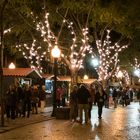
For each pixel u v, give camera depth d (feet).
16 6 113.70
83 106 94.73
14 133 72.49
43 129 79.61
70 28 145.59
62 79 172.35
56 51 105.81
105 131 77.46
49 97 163.94
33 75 128.06
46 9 125.29
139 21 77.41
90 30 173.78
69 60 145.59
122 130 79.30
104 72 184.34
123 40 197.57
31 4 119.96
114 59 200.54
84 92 94.79
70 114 99.50
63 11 133.49
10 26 125.18
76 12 134.72
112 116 118.62
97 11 100.68
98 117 109.70
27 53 156.97
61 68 195.00
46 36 138.62
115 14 80.64
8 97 92.94
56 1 123.44
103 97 108.88
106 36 179.01
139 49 203.00
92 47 185.98
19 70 121.70
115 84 249.96
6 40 140.56
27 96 102.42
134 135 71.20
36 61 163.84
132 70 232.73
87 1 115.24
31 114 115.03
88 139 65.67
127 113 133.59
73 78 137.18
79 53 138.92
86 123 94.02
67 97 175.83
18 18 124.88
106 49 185.06
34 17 127.44
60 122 95.76
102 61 180.34
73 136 69.26
